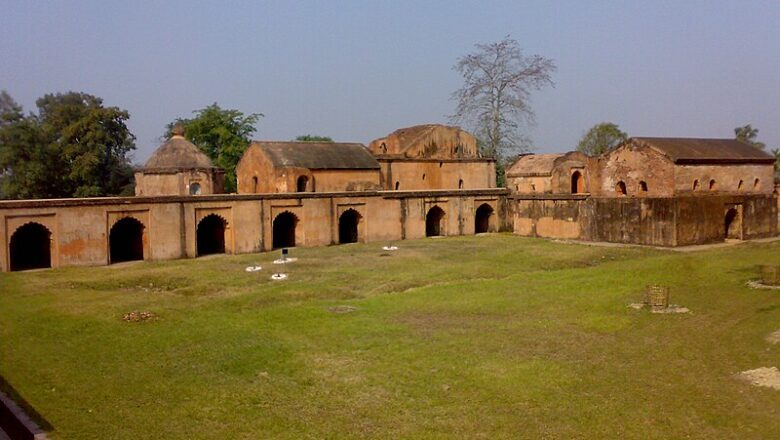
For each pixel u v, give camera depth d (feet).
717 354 35.50
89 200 77.10
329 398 30.22
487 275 67.62
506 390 30.63
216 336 41.34
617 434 25.59
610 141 221.66
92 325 44.55
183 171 110.63
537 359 35.27
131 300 54.03
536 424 26.71
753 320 42.45
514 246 94.48
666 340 38.68
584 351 36.81
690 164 99.50
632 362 34.55
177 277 68.03
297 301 53.88
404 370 33.86
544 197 108.37
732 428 25.84
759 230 100.22
